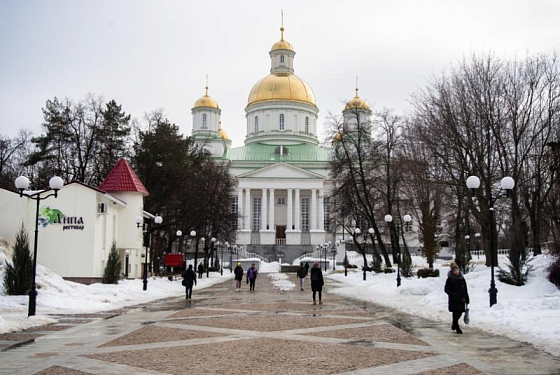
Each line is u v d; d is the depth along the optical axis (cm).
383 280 4116
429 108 3928
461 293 1532
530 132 3772
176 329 1589
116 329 1594
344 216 5494
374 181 5147
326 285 4247
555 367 1055
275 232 10138
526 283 2595
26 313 1953
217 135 10962
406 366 1058
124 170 4231
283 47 11750
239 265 3806
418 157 4738
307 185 10275
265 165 10812
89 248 3422
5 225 3356
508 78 3634
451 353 1197
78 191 3453
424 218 4325
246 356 1156
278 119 11419
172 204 5162
